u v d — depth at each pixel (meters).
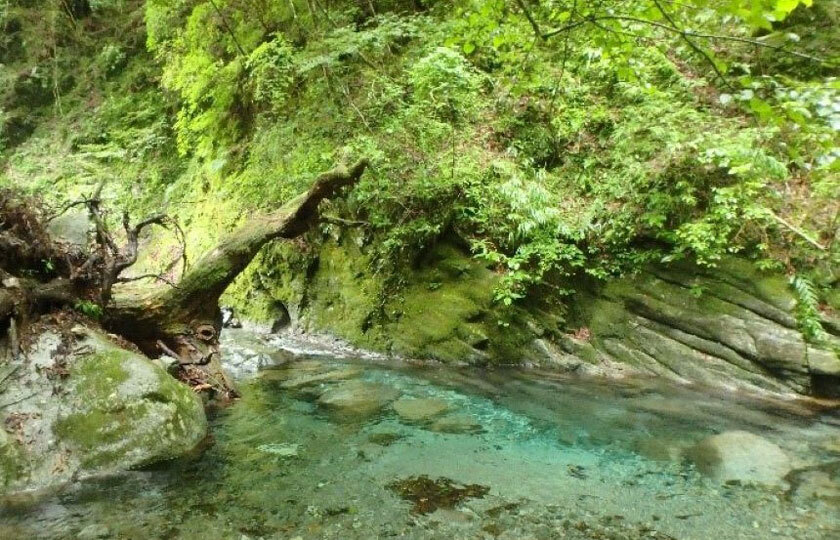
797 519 3.35
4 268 4.61
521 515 3.39
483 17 4.68
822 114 2.39
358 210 7.86
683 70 8.15
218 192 10.33
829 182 6.17
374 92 8.18
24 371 4.05
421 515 3.37
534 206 6.78
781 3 2.32
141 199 12.85
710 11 3.89
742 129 6.86
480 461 4.16
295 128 8.55
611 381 6.19
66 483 3.58
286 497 3.56
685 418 5.05
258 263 9.10
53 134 15.02
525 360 6.79
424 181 7.19
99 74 15.33
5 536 3.04
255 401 5.49
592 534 3.20
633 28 3.99
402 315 7.46
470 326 6.98
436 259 7.53
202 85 9.77
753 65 6.61
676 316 6.38
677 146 6.43
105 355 4.28
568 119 8.08
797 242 6.07
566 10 3.91
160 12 10.49
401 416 5.10
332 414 5.14
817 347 5.54
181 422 4.23
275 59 8.38
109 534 3.09
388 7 9.75
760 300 5.99
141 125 14.23
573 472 3.99
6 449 3.55
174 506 3.42
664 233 6.59
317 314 8.24
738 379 5.91
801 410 5.25
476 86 8.00
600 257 7.02
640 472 3.99
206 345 5.59
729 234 6.34
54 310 4.65
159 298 5.34
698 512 3.44
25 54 15.87
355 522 3.28
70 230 6.46
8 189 4.82
